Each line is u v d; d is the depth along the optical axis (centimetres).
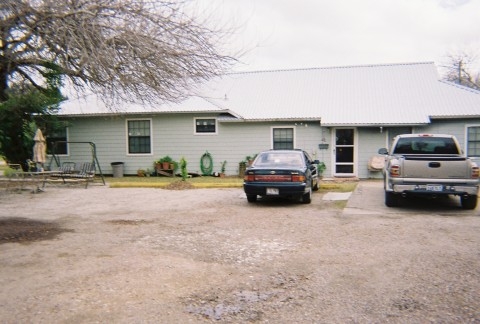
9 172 1505
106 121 1977
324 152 1795
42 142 1529
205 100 1884
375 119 1702
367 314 383
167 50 666
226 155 1886
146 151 1962
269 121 1825
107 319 376
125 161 1977
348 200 1095
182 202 1141
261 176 1053
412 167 916
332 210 977
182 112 1844
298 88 2103
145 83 685
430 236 683
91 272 511
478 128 1661
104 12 634
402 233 709
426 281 467
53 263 551
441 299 414
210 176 1894
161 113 1888
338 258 565
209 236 712
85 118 1994
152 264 545
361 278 482
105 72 663
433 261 542
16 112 1658
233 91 2133
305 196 1084
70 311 393
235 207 1043
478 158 1658
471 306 396
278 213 945
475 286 449
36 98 1580
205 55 715
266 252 604
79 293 439
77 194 1333
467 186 890
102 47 618
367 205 1017
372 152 1759
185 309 400
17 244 658
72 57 670
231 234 727
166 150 1939
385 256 570
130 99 776
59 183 1596
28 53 704
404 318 373
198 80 751
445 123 1689
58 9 607
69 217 916
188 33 690
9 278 489
